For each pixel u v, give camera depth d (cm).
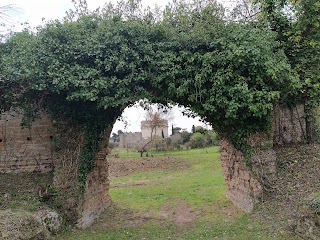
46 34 875
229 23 958
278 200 860
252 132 943
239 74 878
